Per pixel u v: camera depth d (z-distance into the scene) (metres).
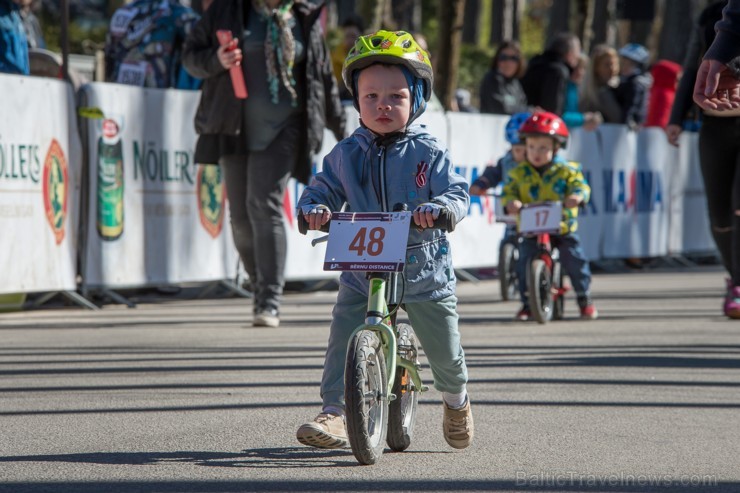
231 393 13.55
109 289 23.33
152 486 9.13
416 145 10.36
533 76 30.30
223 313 22.25
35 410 12.45
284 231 19.78
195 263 24.16
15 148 20.61
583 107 34.56
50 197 21.39
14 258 20.67
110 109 22.38
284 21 18.92
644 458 10.34
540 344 18.22
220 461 10.07
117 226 22.61
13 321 20.67
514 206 21.34
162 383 14.21
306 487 9.12
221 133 19.22
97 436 11.12
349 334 10.31
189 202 23.98
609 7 69.56
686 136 37.09
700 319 22.03
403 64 10.19
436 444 10.99
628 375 15.05
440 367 10.53
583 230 32.66
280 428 11.58
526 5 124.00
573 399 13.31
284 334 18.95
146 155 23.09
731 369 15.63
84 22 66.44
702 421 12.09
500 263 25.56
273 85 18.92
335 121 19.94
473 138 29.30
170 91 23.52
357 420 9.57
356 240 9.91
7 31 21.48
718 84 13.16
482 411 12.58
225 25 18.92
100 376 14.71
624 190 34.25
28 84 20.86
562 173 21.67
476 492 9.05
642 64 35.19
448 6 41.28
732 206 20.75
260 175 19.30
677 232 36.91
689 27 66.31
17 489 9.02
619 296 26.94
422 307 10.30
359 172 10.45
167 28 26.11
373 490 9.07
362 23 28.44
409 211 9.95
